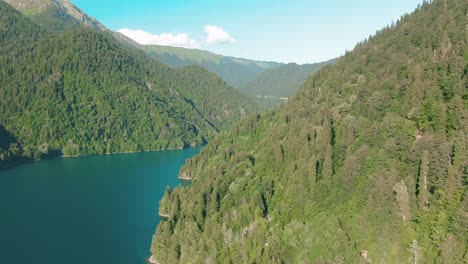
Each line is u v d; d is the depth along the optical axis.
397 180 140.00
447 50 183.38
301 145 183.38
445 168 133.00
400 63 199.38
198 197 183.50
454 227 118.88
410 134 157.75
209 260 144.00
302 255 138.50
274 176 188.50
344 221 143.88
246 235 150.75
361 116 183.50
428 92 166.25
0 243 193.38
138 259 176.75
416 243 121.56
